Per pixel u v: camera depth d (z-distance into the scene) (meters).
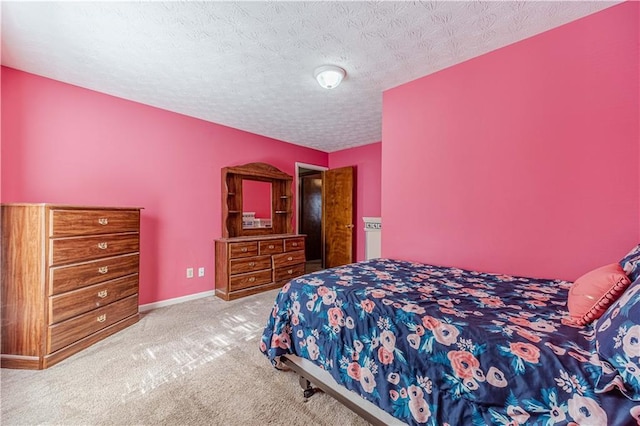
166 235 3.10
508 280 1.69
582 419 0.73
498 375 0.89
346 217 4.78
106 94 2.67
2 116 2.15
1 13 1.56
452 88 2.20
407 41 1.88
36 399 1.49
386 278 1.72
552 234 1.75
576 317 1.04
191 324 2.54
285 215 4.38
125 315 2.45
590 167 1.62
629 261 1.14
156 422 1.34
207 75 2.34
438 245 2.29
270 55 2.04
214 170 3.54
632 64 1.50
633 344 0.71
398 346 1.14
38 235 1.79
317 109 3.11
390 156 2.62
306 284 1.63
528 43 1.84
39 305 1.78
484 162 2.04
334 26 1.72
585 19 1.63
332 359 1.35
